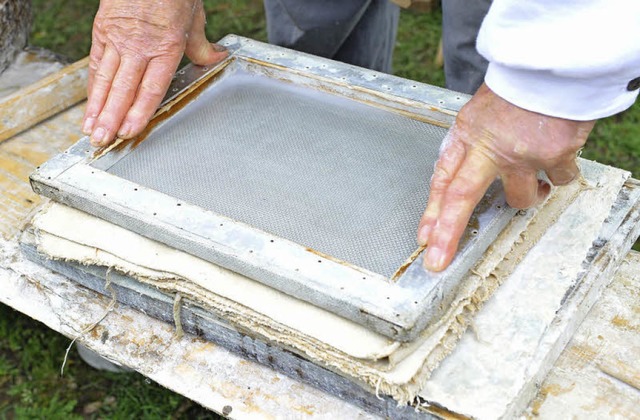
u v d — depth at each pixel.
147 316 1.24
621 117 2.55
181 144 1.29
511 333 1.07
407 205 1.15
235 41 1.53
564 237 1.21
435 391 1.00
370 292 0.97
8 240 1.38
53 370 1.85
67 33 2.97
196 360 1.17
